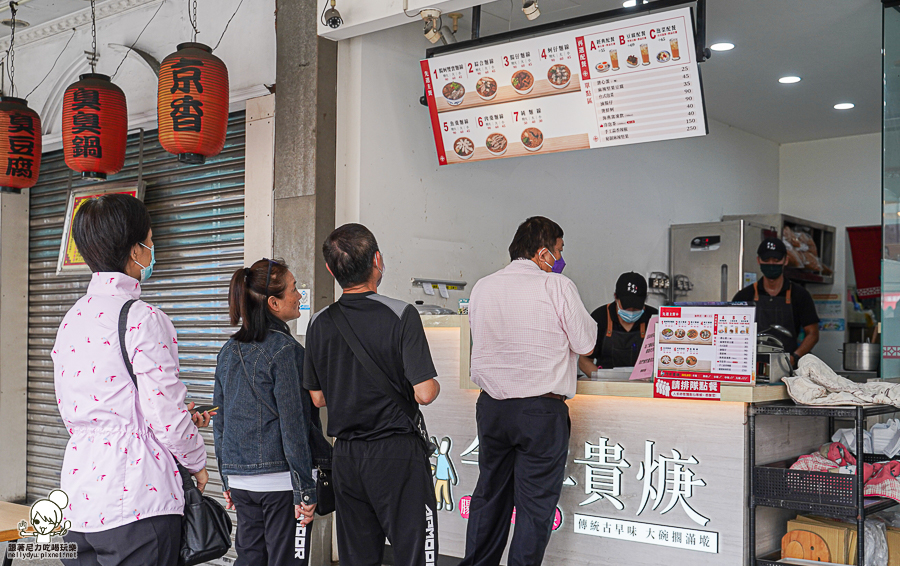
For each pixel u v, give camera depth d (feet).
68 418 6.91
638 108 11.71
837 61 17.48
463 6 12.25
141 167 16.47
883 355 13.24
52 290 19.16
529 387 9.96
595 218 19.31
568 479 11.14
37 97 19.20
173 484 7.01
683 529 10.19
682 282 21.75
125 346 6.77
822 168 25.17
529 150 12.79
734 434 9.90
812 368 10.41
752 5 14.33
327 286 13.50
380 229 14.01
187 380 15.67
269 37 14.76
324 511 9.38
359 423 8.41
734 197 24.36
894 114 13.42
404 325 8.38
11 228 19.31
